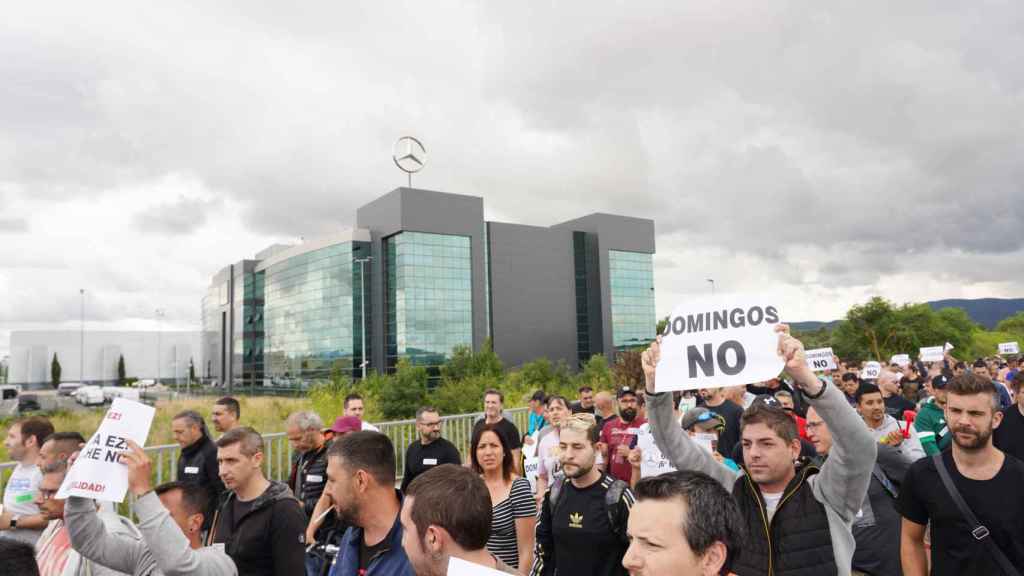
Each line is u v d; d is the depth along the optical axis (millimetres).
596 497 3576
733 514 1717
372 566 2689
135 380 107625
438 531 2238
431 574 2254
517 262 75125
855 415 2666
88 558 3236
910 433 4789
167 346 116562
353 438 2795
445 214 65938
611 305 79000
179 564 2939
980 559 2971
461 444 11344
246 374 86062
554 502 3766
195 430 5695
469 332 65625
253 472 3555
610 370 38156
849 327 59312
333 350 65562
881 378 8617
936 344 57000
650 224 84875
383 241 66188
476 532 2242
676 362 3152
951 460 3170
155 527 2963
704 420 5355
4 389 47125
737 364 2930
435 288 64062
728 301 3041
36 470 4910
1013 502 2941
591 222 80812
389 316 65000
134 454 3041
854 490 2713
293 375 71125
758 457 2820
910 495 3289
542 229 77625
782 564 2760
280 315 75250
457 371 48906
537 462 7004
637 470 5742
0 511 4586
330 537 3635
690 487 1719
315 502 5660
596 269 79812
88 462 2998
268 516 3455
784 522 2812
